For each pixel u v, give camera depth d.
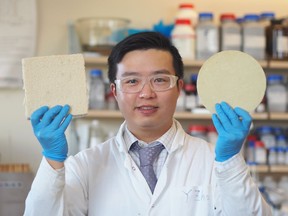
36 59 1.39
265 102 3.11
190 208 1.49
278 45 3.06
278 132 3.14
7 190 2.73
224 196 1.39
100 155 1.57
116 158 1.55
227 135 1.35
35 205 1.37
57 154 1.36
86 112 1.40
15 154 3.19
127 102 1.45
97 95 3.02
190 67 3.23
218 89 1.43
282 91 3.09
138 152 1.54
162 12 3.26
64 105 1.39
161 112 1.45
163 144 1.52
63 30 3.20
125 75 1.44
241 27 3.07
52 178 1.36
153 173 1.52
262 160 3.04
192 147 1.58
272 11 3.33
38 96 1.39
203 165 1.54
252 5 3.32
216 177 1.41
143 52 1.44
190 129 3.08
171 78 1.44
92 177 1.54
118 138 1.55
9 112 3.18
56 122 1.36
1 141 3.18
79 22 3.04
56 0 3.20
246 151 3.11
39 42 3.19
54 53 3.19
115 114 2.98
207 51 3.03
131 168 1.50
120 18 3.04
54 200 1.37
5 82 3.13
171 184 1.51
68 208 1.48
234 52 1.43
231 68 1.43
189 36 3.00
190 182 1.51
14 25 3.14
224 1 3.30
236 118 1.38
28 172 2.76
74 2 3.22
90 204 1.52
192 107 3.04
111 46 3.00
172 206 1.49
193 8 3.13
